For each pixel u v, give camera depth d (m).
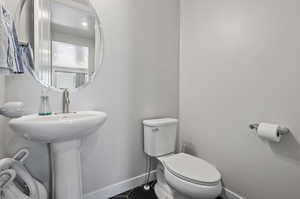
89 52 1.34
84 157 1.35
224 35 1.47
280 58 1.13
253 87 1.28
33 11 1.15
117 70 1.48
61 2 1.25
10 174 0.95
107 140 1.45
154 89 1.74
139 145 1.66
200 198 1.12
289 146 1.10
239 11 1.36
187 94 1.86
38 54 1.16
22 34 1.10
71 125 0.92
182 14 1.90
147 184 1.69
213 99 1.58
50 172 1.22
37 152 1.17
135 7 1.57
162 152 1.60
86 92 1.33
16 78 1.08
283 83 1.12
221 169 1.53
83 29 1.32
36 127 0.84
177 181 1.19
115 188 1.52
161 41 1.77
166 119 1.71
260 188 1.25
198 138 1.74
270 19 1.17
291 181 1.09
